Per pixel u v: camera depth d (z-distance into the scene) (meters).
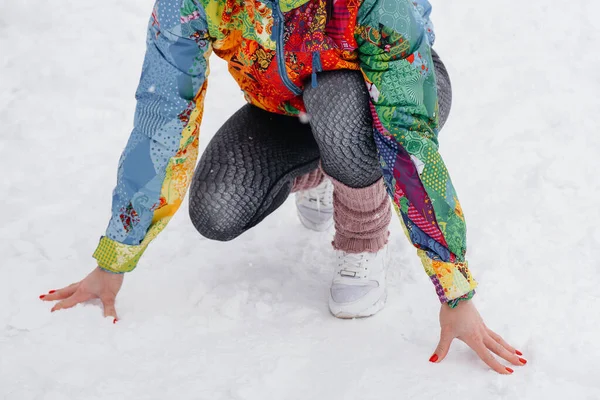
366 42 2.00
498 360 2.16
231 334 2.28
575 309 2.35
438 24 4.16
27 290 2.40
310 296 2.50
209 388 2.04
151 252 2.66
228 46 2.16
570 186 2.96
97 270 2.27
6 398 1.97
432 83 2.04
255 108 2.46
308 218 2.80
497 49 3.94
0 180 3.04
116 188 2.17
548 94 3.55
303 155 2.41
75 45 3.96
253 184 2.34
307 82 2.16
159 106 2.07
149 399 1.99
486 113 3.45
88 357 2.13
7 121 3.40
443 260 2.05
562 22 4.11
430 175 2.00
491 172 3.07
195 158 2.18
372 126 2.12
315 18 2.00
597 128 3.31
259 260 2.66
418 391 2.04
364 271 2.38
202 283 2.46
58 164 3.15
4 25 4.12
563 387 2.05
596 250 2.63
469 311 2.09
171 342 2.22
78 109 3.50
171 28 1.99
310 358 2.18
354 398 2.02
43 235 2.70
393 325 2.35
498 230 2.74
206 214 2.34
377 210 2.33
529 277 2.51
